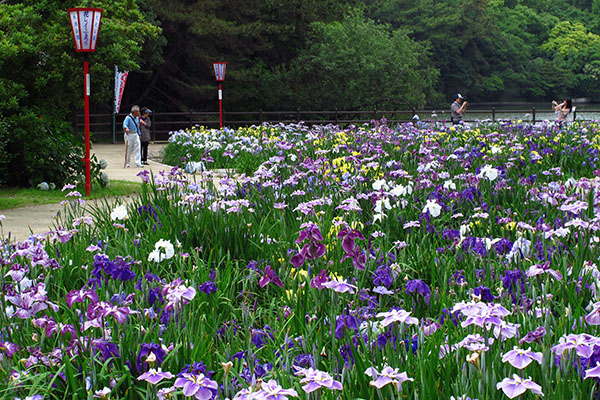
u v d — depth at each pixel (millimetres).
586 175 10227
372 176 7961
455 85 69375
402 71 34062
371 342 3010
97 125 30531
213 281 4215
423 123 18266
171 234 5633
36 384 2707
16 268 3967
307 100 34375
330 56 33406
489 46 75188
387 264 4309
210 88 33500
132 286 3975
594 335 2967
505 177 7641
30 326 3629
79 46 11273
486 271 4199
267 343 3389
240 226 5605
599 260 4383
